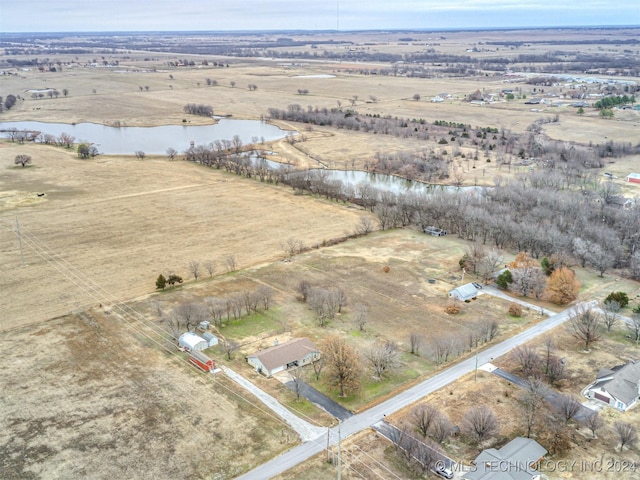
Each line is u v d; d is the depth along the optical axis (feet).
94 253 476.13
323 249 490.90
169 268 447.83
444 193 592.60
